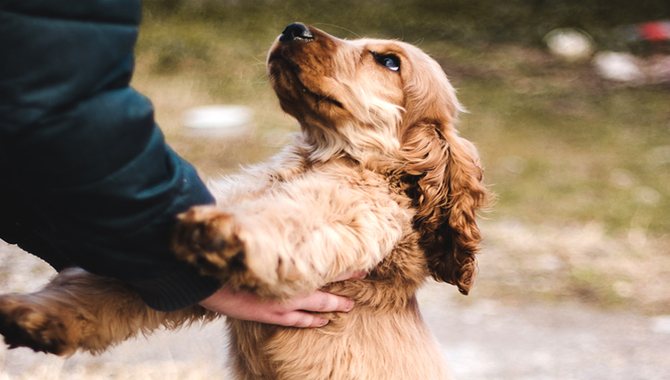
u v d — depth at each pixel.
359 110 2.54
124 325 2.03
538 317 5.10
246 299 1.96
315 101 2.51
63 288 1.98
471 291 5.54
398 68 2.70
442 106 2.76
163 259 1.55
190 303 1.66
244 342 2.28
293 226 1.92
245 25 13.78
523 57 13.79
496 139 10.05
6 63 1.18
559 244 6.61
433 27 14.70
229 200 2.28
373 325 2.30
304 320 2.15
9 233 1.84
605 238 6.81
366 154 2.55
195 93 10.38
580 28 15.16
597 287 5.70
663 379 4.09
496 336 4.71
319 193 2.18
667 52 14.30
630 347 4.59
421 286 2.49
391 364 2.29
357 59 2.62
